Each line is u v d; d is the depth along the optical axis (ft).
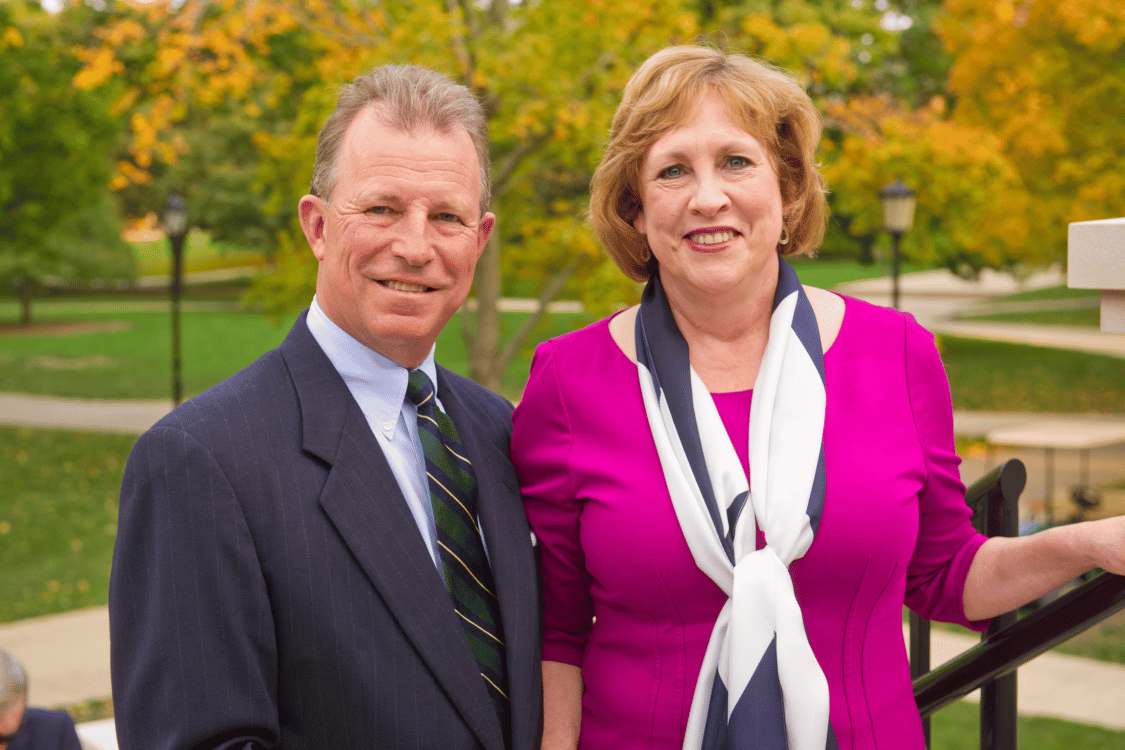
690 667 5.11
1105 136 43.42
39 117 49.57
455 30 24.73
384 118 4.97
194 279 182.91
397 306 5.02
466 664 4.96
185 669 4.46
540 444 5.63
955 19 45.37
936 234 56.18
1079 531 4.95
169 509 4.59
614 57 26.32
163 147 29.76
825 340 5.34
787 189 5.49
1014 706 5.90
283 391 5.09
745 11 32.09
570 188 37.01
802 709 4.71
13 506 37.60
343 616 4.74
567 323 75.46
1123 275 4.24
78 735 12.57
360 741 4.71
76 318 124.98
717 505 4.98
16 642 23.82
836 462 5.03
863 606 5.06
